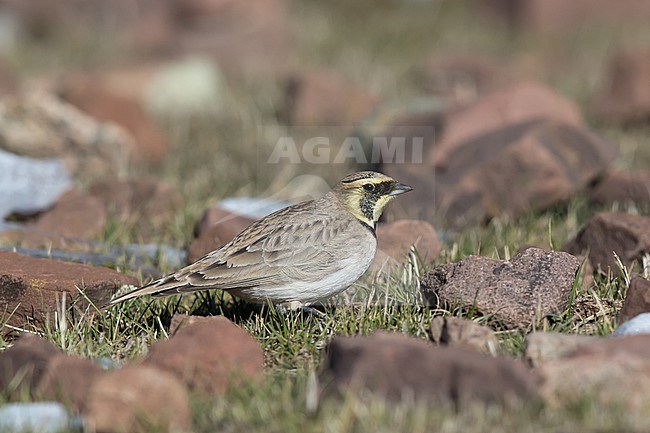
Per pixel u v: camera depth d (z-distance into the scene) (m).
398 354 7.37
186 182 15.44
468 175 13.49
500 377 7.25
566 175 13.43
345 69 22.62
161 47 24.48
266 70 23.25
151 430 7.12
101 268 10.18
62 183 13.97
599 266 10.59
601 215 10.83
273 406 7.40
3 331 9.56
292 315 9.45
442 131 15.23
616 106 18.52
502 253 11.52
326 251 9.49
